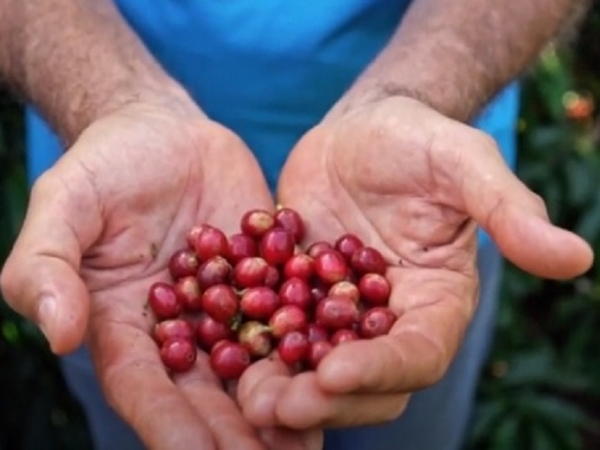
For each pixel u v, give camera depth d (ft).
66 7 1.71
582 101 2.49
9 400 2.34
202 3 1.70
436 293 1.43
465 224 1.44
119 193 1.47
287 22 1.69
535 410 2.41
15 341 2.31
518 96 2.21
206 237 1.53
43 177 1.44
